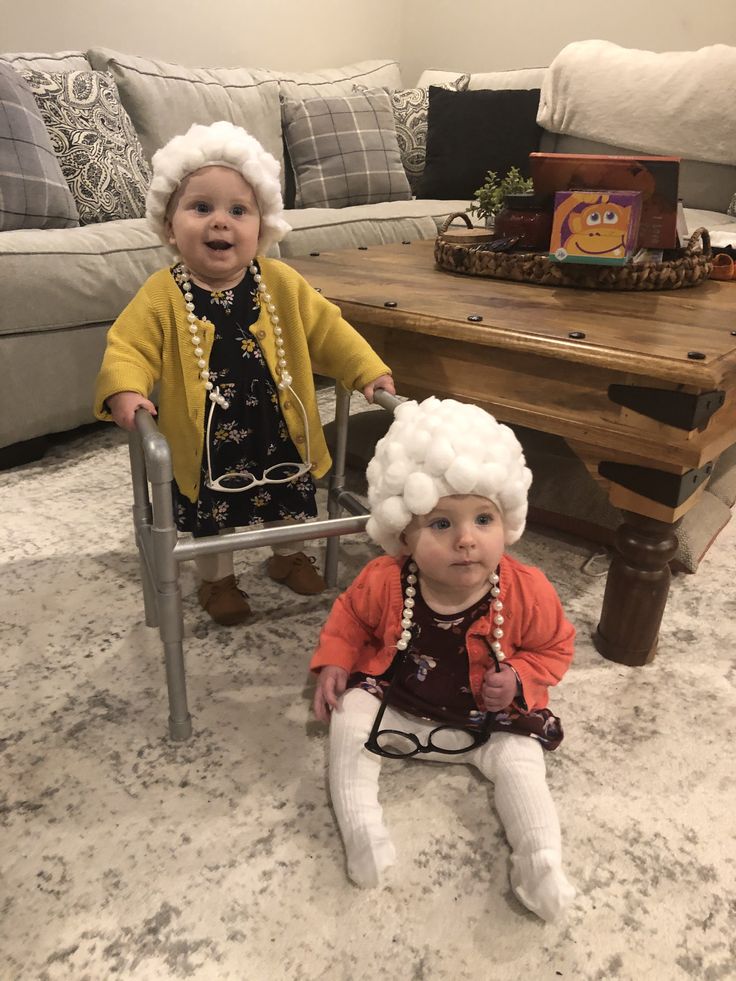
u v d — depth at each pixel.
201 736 0.97
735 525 1.55
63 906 0.75
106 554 1.40
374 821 0.80
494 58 3.28
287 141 2.73
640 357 0.92
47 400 1.73
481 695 0.88
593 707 1.03
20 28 2.29
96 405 0.96
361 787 0.83
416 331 1.12
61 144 2.03
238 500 1.10
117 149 2.13
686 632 1.20
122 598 1.27
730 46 2.59
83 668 1.09
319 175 2.68
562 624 0.90
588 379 0.99
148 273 1.83
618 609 1.09
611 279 1.31
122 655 1.12
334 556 1.30
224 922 0.74
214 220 0.96
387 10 3.40
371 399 1.05
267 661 1.12
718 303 1.23
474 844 0.83
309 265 1.53
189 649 1.14
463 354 1.11
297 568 1.29
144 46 2.60
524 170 2.85
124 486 1.68
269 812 0.86
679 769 0.93
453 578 0.79
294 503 1.14
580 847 0.83
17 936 0.72
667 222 1.35
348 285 1.33
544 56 3.14
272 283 1.08
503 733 0.88
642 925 0.74
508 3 3.16
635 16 2.88
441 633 0.86
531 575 0.88
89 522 1.51
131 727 0.98
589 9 2.97
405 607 0.86
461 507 0.78
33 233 1.72
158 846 0.81
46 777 0.90
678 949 0.72
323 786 0.90
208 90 2.51
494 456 0.78
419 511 0.77
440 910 0.75
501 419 1.10
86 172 2.05
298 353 1.09
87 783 0.89
